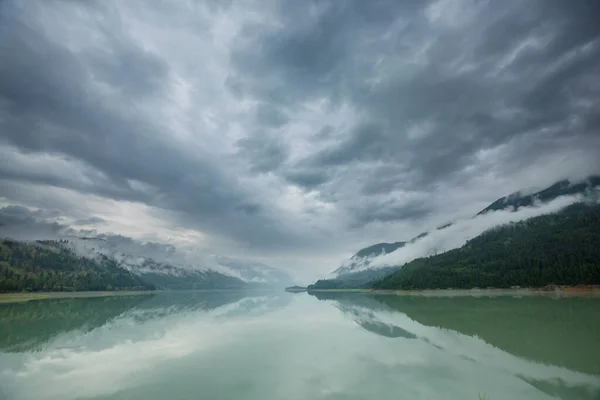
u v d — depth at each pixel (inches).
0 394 980.6
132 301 5935.0
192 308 4195.4
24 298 5915.4
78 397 948.0
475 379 1031.6
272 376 1111.6
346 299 6368.1
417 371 1135.6
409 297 5994.1
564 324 1999.3
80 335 1968.5
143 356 1417.3
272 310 3814.0
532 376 1042.7
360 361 1294.3
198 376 1120.8
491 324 2122.3
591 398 855.7
